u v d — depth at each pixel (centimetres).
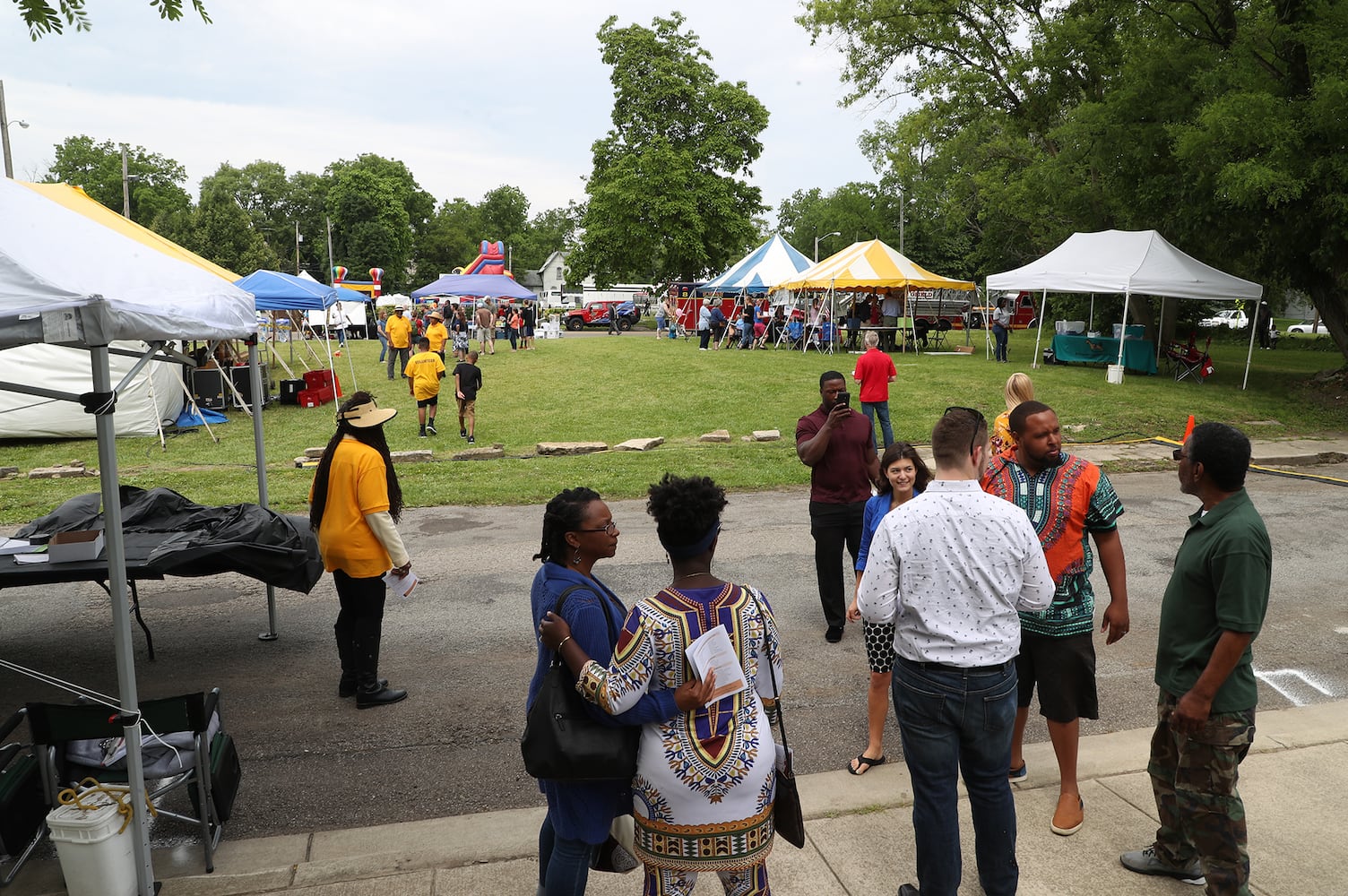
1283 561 832
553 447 1395
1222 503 315
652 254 4581
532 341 3012
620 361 2516
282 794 442
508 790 443
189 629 678
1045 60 2345
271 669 600
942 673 299
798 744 488
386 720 522
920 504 306
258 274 1862
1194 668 321
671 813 262
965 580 298
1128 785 432
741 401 1831
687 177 4444
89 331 336
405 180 9512
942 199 6038
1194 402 1797
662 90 4459
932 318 2972
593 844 280
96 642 651
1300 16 1831
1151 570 809
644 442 1420
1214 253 2209
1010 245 4075
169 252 971
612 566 813
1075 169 2366
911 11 2527
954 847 306
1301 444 1518
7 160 3011
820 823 402
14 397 1495
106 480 347
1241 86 1830
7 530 912
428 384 1539
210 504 1041
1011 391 590
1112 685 563
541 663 297
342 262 8844
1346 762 449
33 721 363
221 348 1922
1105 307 3428
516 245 12319
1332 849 371
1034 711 533
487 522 995
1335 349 3647
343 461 514
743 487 1164
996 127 3173
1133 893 346
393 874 367
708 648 255
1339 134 1702
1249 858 364
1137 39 2086
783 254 3033
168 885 363
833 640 632
